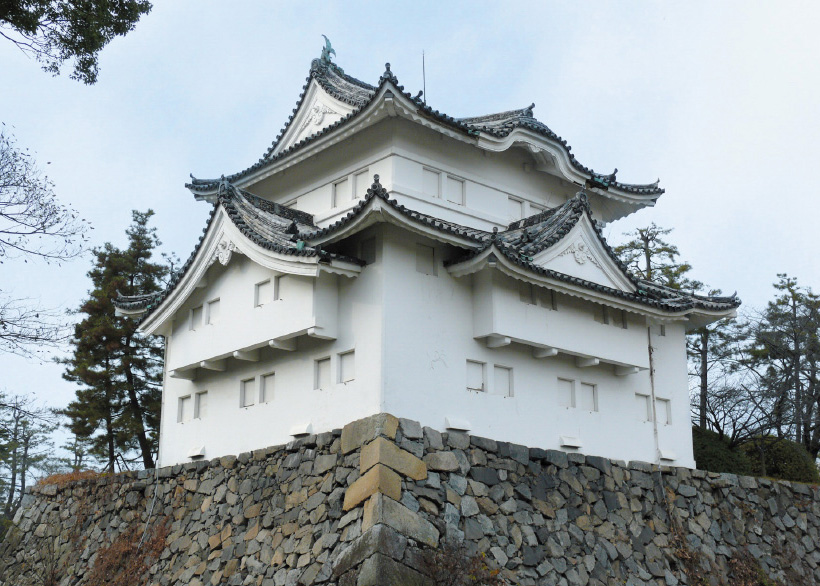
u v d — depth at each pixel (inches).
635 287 924.6
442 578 650.2
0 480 2324.1
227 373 920.9
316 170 992.2
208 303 919.7
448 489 709.3
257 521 776.9
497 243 762.8
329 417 779.4
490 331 801.6
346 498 691.4
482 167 982.4
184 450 950.4
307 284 792.3
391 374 740.7
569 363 901.2
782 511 981.8
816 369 1508.4
